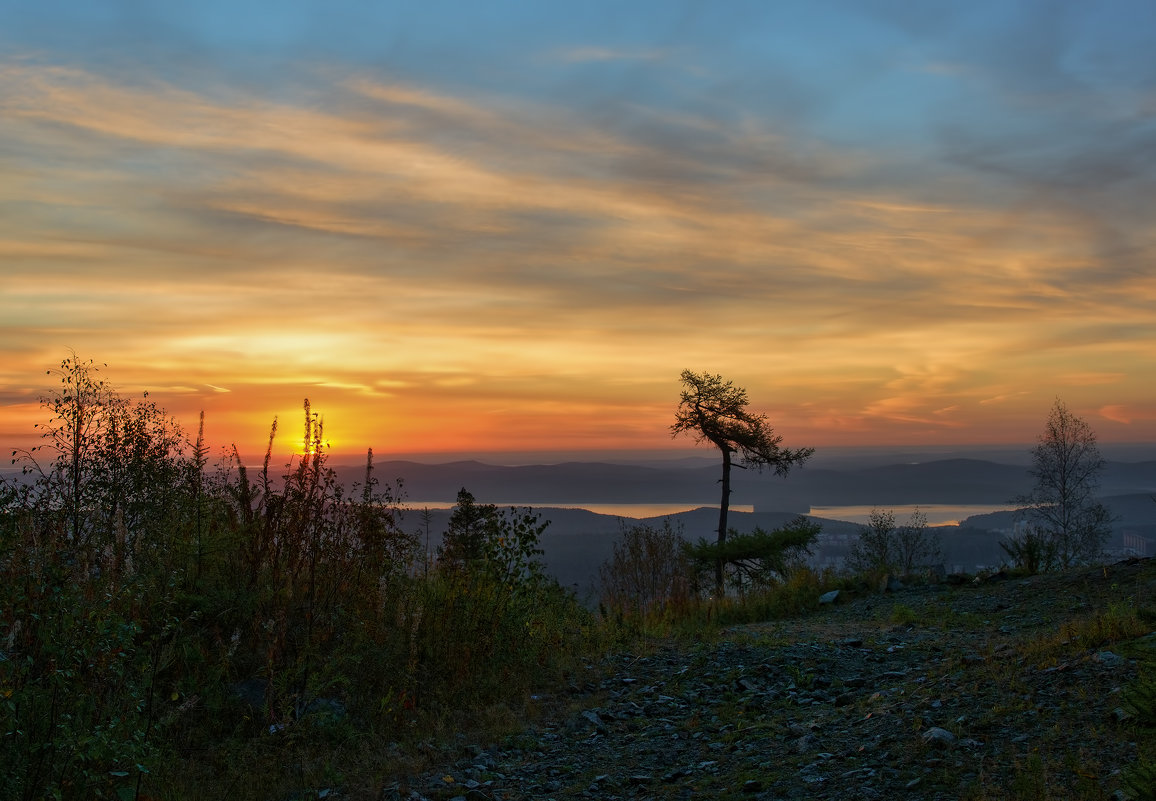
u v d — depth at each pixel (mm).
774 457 31062
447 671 8930
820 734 7238
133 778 5727
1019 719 6500
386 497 9320
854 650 11289
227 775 6613
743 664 10539
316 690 7590
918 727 6734
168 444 9492
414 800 6371
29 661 5367
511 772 7012
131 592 6883
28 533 6363
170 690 7266
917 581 18547
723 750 7254
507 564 10688
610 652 11633
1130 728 5715
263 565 8758
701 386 30656
